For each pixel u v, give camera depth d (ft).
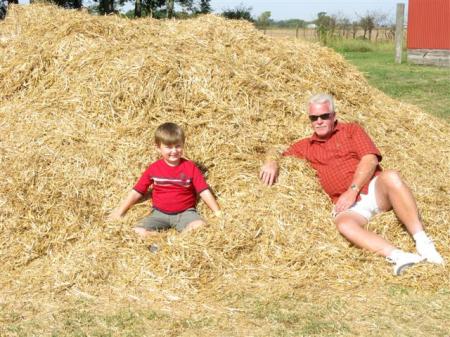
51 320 13.35
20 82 21.71
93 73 20.76
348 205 16.58
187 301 14.20
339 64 26.12
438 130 26.53
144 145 18.79
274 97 21.49
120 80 20.27
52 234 16.35
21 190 17.10
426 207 18.24
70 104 20.07
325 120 17.51
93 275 14.88
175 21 26.14
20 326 13.10
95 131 19.22
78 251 15.76
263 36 25.63
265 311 13.70
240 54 23.21
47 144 18.69
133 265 15.26
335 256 15.75
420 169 21.62
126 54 21.30
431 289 14.70
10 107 20.79
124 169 18.19
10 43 23.68
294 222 16.62
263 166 18.03
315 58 25.58
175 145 16.60
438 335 12.82
